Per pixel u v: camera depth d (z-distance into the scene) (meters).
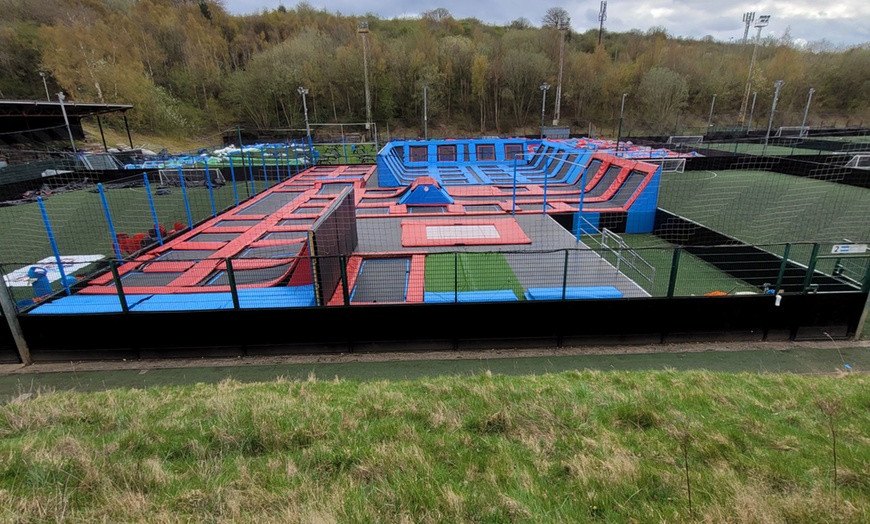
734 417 4.23
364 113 55.66
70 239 13.89
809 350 7.51
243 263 10.02
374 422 4.21
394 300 8.16
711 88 55.81
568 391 4.95
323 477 3.19
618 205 15.09
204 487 3.01
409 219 13.74
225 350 7.62
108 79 42.28
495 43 63.06
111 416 4.50
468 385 5.40
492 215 14.06
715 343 7.77
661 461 3.34
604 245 11.27
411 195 15.46
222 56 60.62
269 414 4.27
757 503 2.62
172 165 24.44
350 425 4.11
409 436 3.84
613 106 56.19
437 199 15.52
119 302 7.89
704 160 24.45
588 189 17.75
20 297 9.38
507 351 7.64
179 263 10.11
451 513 2.71
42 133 31.00
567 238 11.95
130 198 19.94
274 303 7.73
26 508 2.72
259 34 67.81
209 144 47.94
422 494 2.87
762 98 55.38
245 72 54.28
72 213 17.33
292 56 53.88
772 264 8.98
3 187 20.14
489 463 3.36
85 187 21.30
